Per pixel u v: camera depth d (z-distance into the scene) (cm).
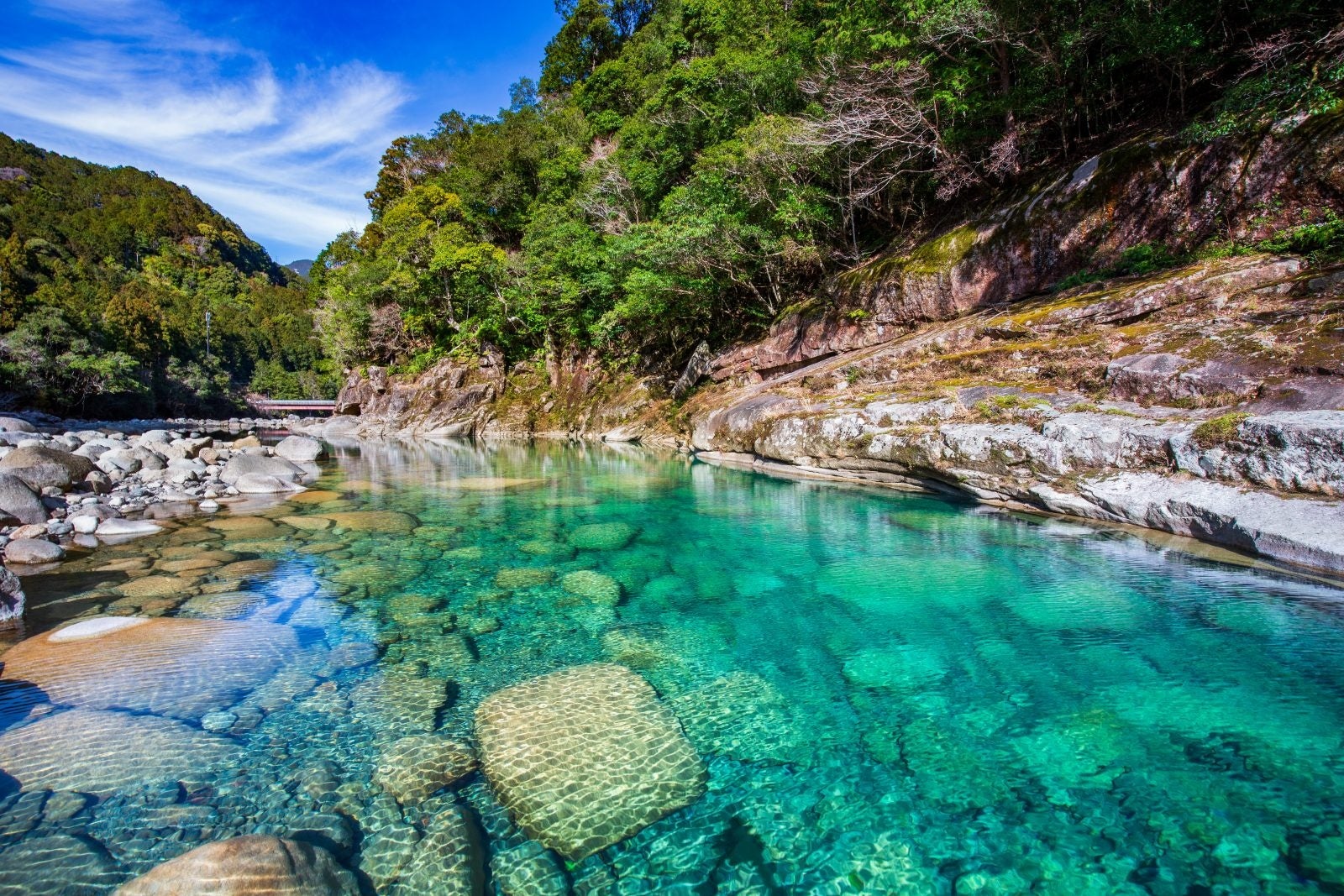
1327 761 316
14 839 271
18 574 689
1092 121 1370
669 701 408
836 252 1823
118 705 393
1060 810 291
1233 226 946
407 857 266
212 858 233
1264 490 552
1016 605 533
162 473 1423
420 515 1028
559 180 3731
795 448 1180
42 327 4641
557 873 260
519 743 356
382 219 4966
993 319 1105
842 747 351
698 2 3066
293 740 360
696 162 2298
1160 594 531
